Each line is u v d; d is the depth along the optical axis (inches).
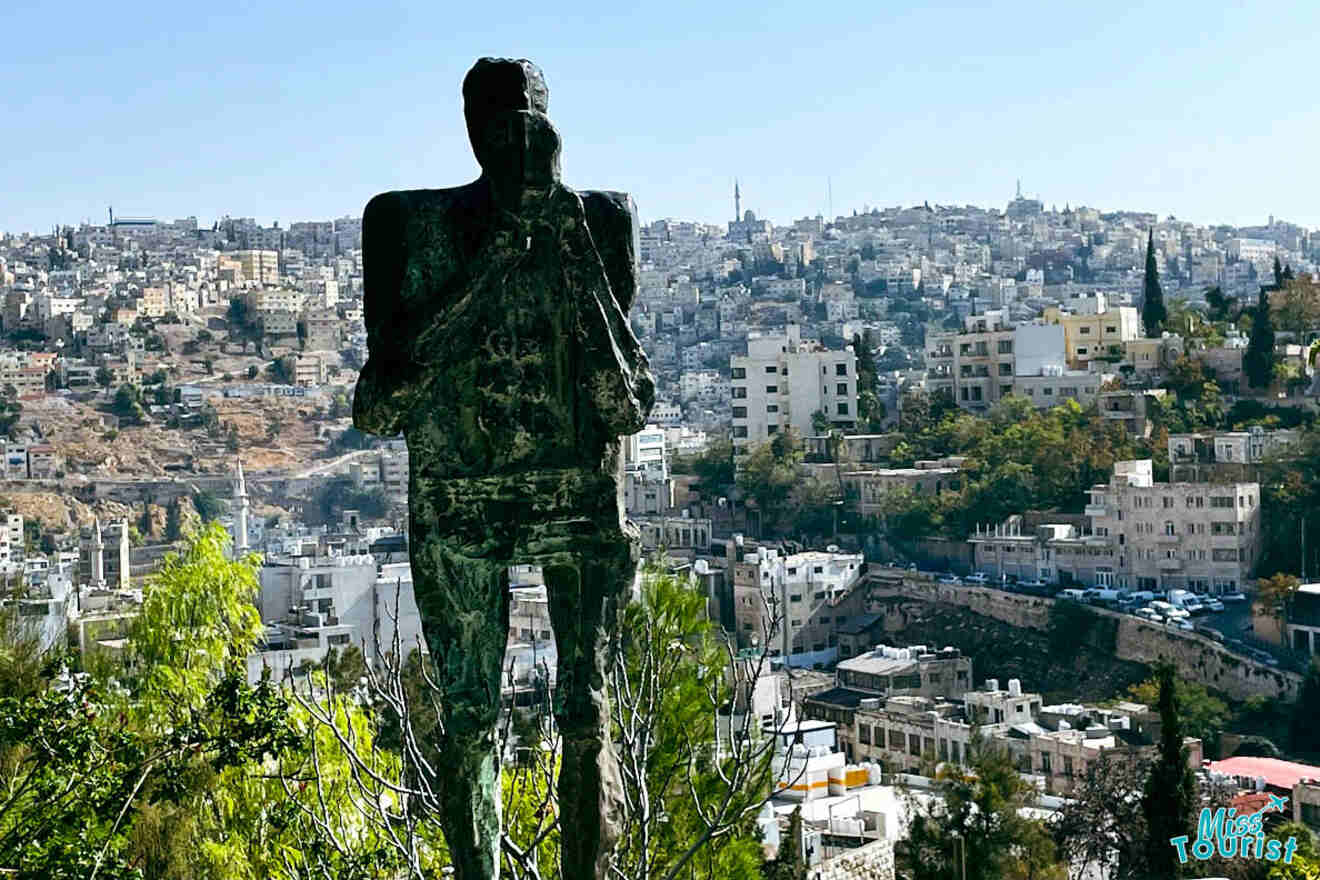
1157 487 4296.3
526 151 231.8
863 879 1815.9
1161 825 1926.7
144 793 555.2
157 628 843.4
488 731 245.6
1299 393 5118.1
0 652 671.8
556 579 249.1
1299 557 4160.9
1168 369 5492.1
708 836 302.4
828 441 5772.6
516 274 237.6
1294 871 1552.7
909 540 5034.5
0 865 461.7
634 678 423.8
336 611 3449.8
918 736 3270.2
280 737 481.1
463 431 240.8
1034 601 4244.6
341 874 353.7
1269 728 3486.7
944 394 6053.2
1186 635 3826.3
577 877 246.8
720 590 4734.3
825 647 4542.3
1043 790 2881.4
